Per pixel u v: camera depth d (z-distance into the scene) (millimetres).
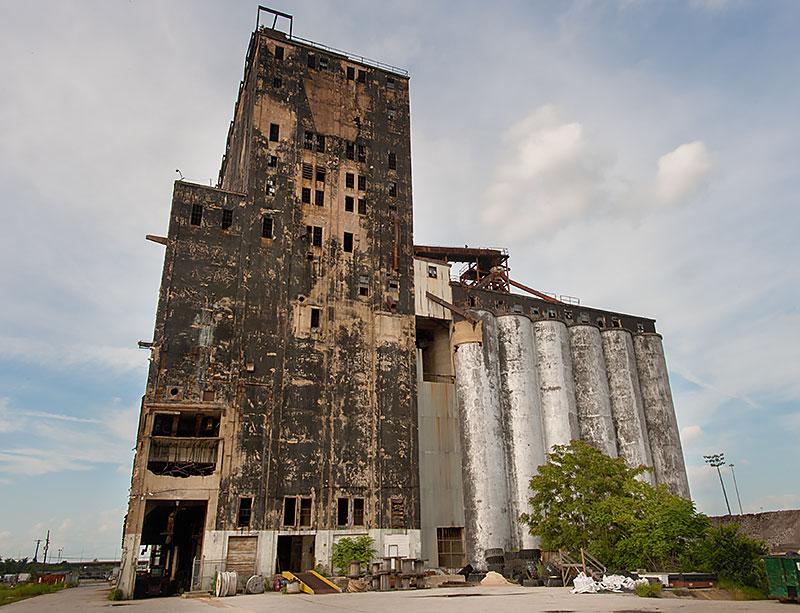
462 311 53438
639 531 32438
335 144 53031
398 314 50406
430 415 50094
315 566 40000
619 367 61562
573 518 36688
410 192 55156
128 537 35688
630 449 58375
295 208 49125
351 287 49188
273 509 40219
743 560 25906
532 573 36406
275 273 46469
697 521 30922
